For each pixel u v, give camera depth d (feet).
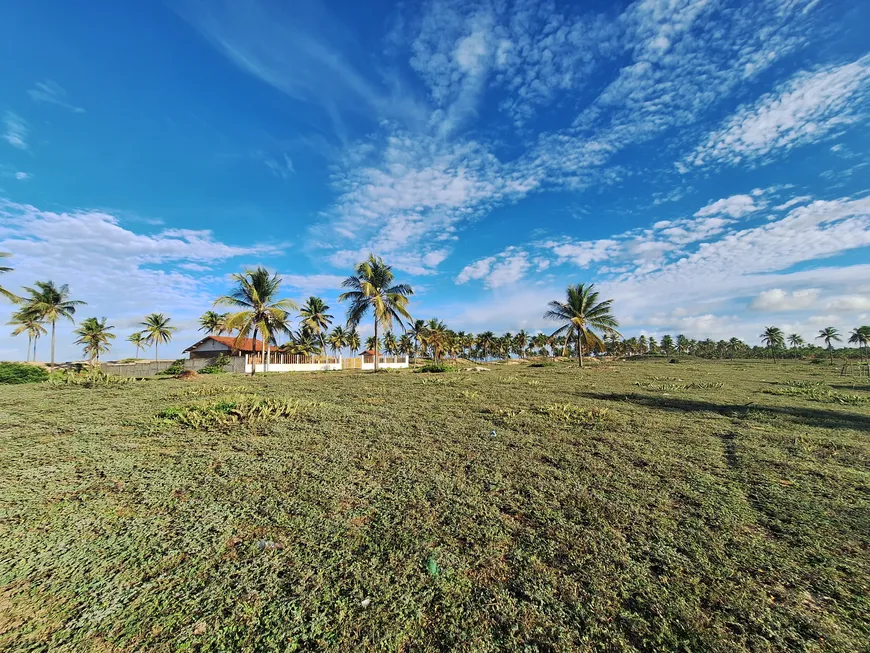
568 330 105.70
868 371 77.71
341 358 118.93
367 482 13.71
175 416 24.95
